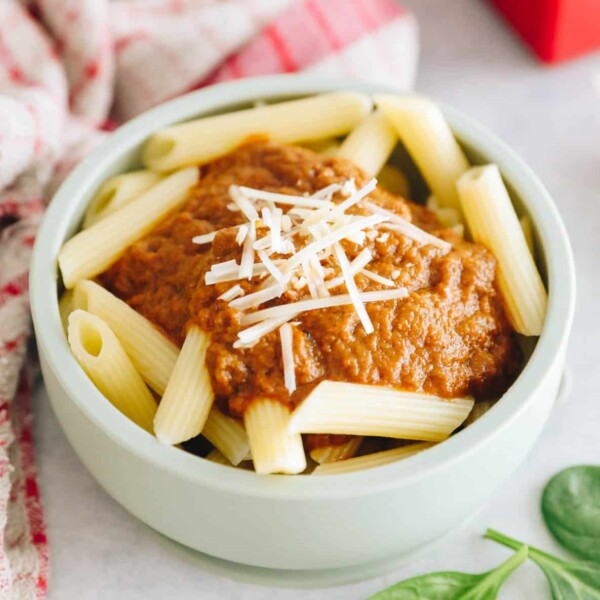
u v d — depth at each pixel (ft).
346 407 1.10
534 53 1.54
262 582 1.18
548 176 1.43
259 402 1.11
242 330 1.12
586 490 1.20
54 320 1.15
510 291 1.18
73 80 1.41
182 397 1.12
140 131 1.26
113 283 1.22
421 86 1.51
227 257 1.15
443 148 1.25
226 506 1.08
